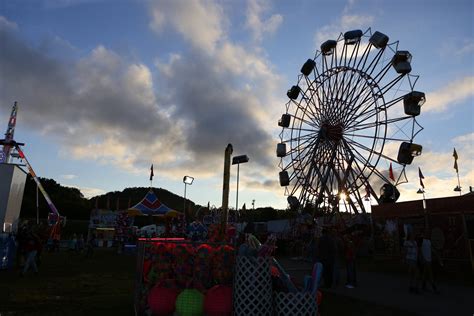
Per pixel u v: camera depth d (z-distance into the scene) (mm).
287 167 31203
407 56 22969
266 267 5469
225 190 6750
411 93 22344
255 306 5312
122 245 28516
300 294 5363
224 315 5566
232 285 5758
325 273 10961
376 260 17703
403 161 22859
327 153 28000
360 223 23078
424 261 10328
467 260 13008
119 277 12781
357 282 12156
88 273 13797
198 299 5613
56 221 30016
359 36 26516
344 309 7773
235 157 19453
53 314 6844
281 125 32750
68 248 32781
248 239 6047
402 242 16000
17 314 6785
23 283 10766
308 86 30500
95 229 36562
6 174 15445
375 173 24422
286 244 27234
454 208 13812
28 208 69625
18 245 14078
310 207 28344
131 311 7219
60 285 10578
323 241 11164
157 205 27672
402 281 12406
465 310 7723
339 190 26531
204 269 6078
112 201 71750
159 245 6332
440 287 11062
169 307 5719
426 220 14906
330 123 27641
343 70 27734
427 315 7234
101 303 8016
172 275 6188
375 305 8203
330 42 29000
